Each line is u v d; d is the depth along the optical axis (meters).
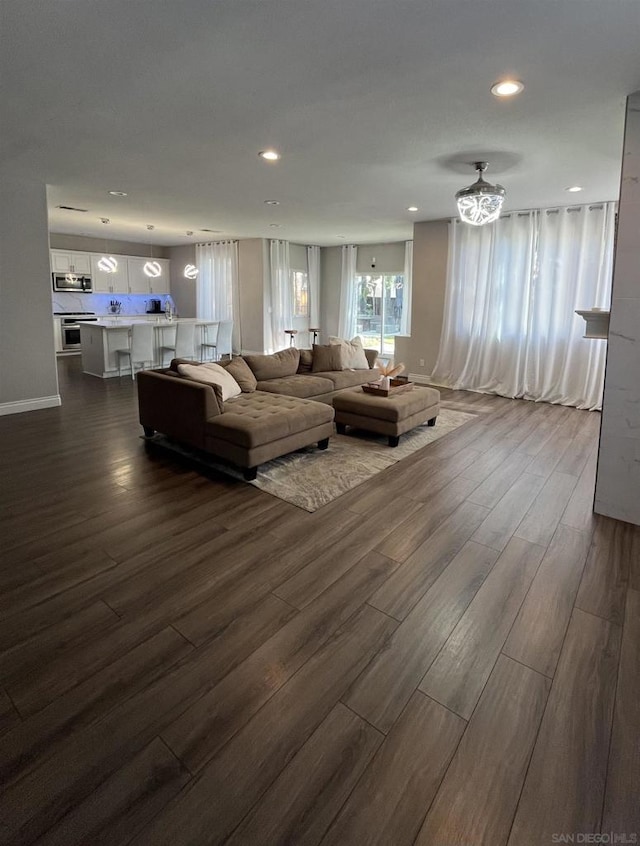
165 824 1.27
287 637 1.96
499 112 2.99
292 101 2.86
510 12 1.98
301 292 10.57
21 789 1.35
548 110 2.96
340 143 3.61
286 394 5.07
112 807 1.31
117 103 2.91
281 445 3.78
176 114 3.07
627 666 1.83
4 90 2.73
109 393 6.60
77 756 1.45
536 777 1.41
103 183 4.96
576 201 5.65
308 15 2.01
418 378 7.76
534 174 4.43
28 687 1.70
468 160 4.01
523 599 2.23
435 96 2.77
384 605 2.17
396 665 1.83
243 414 3.86
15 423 5.05
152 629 2.00
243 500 3.25
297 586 2.30
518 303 6.47
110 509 3.10
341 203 5.89
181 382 3.97
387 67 2.44
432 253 7.28
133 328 7.75
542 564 2.51
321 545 2.68
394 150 3.75
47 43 2.24
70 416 5.36
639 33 2.12
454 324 7.18
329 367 6.23
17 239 5.16
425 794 1.36
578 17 2.01
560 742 1.52
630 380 2.86
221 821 1.28
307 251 10.52
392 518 3.01
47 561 2.50
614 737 1.53
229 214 6.75
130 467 3.84
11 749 1.47
